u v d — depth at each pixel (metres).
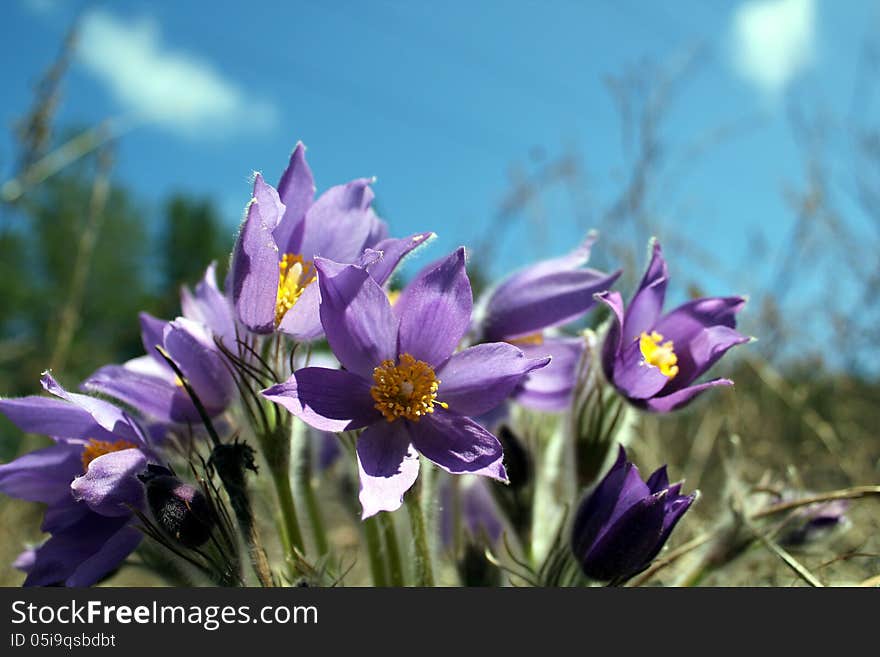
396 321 0.29
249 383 0.29
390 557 0.31
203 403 0.31
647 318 0.31
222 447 0.28
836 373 0.58
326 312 0.28
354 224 0.30
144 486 0.28
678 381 0.31
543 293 0.33
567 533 0.30
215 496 0.28
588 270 0.33
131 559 0.32
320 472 0.39
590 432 0.32
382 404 0.28
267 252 0.28
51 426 0.30
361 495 0.27
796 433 0.51
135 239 3.39
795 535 0.33
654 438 0.46
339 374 0.28
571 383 0.34
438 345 0.29
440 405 0.29
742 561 0.33
